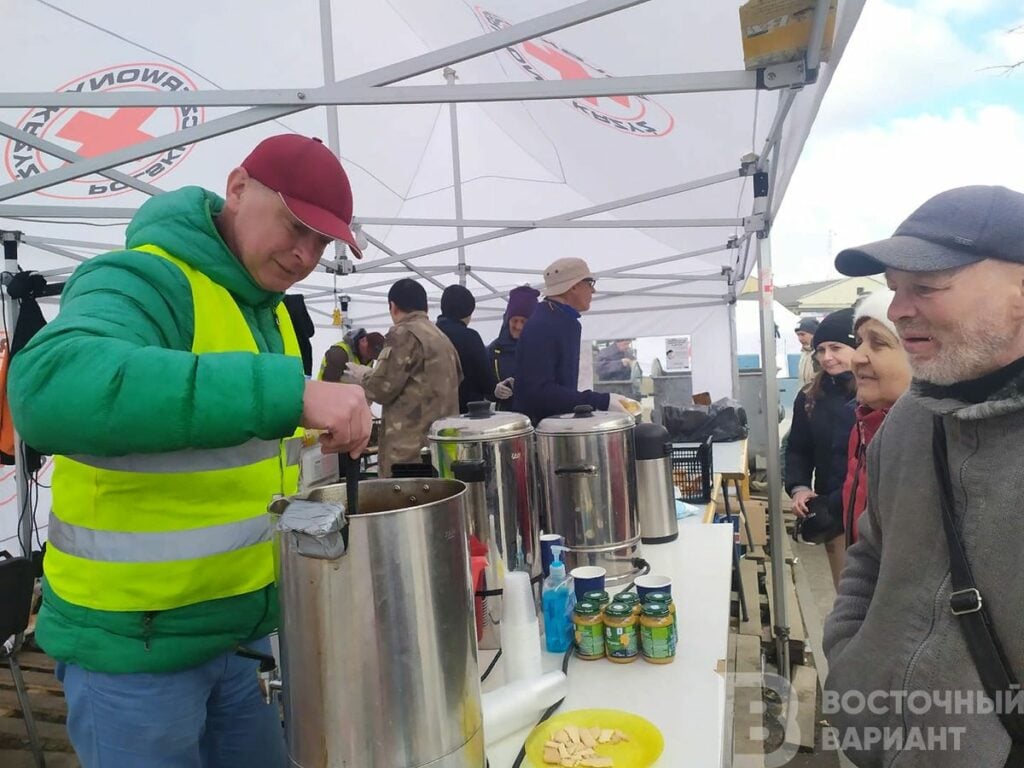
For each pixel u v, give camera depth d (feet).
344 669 2.37
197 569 3.17
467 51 5.34
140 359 2.35
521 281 21.38
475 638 2.73
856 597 3.86
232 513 3.30
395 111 13.71
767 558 13.30
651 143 9.93
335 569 2.35
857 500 6.12
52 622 3.19
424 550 2.45
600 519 5.08
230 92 5.98
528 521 4.65
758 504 14.96
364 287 18.45
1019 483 2.79
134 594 3.07
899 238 2.91
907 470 3.32
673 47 6.74
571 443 5.06
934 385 3.03
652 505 6.25
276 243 3.44
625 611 3.96
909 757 3.13
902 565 3.26
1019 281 2.76
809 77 4.89
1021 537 2.77
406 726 2.42
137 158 6.42
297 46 11.05
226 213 3.53
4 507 12.38
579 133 10.90
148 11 9.07
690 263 20.15
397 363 9.05
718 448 13.33
